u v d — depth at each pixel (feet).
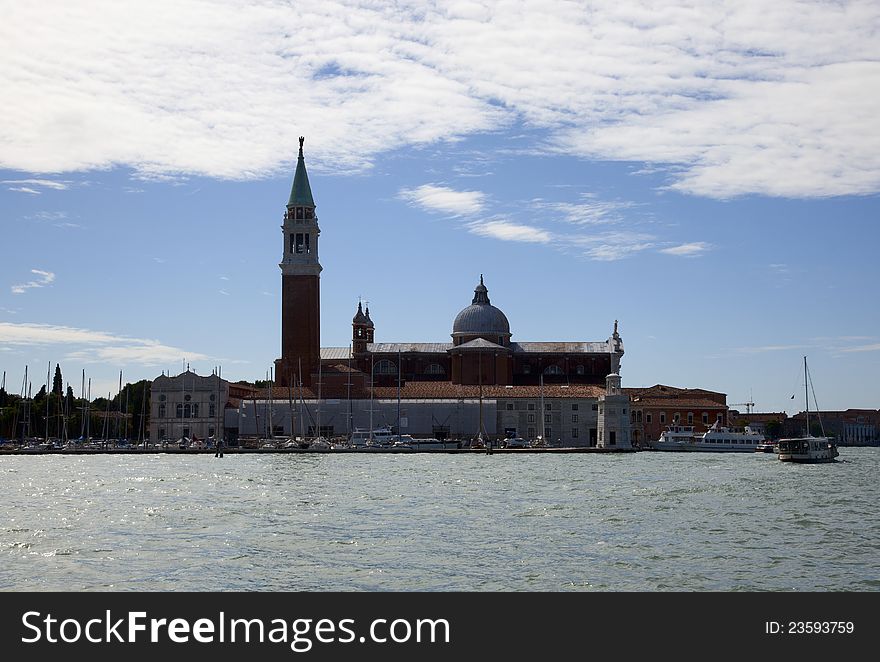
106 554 223.30
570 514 299.79
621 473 523.70
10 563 212.84
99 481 458.09
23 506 328.49
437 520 283.38
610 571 204.33
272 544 236.63
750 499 357.61
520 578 197.47
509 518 288.71
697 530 262.67
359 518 288.51
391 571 203.92
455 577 198.49
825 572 204.13
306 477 481.46
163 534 254.06
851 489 411.75
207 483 439.63
